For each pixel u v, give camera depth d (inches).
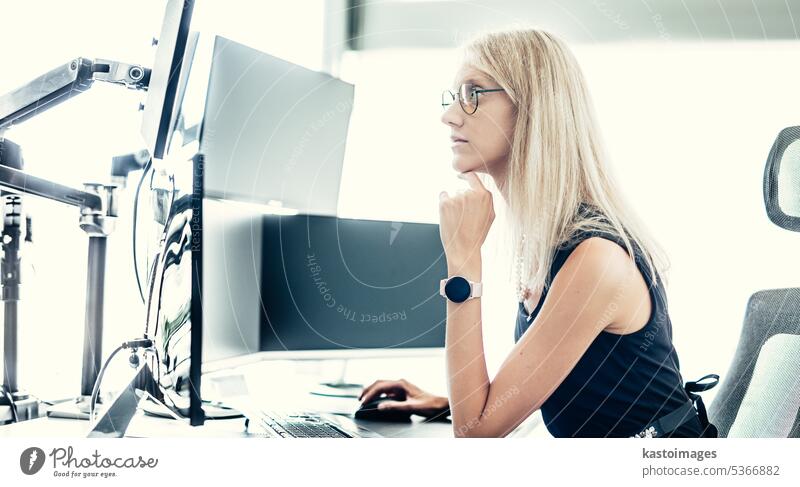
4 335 17.4
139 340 16.1
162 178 15.3
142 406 16.1
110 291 17.6
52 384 17.5
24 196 17.5
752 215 19.0
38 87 16.9
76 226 17.8
